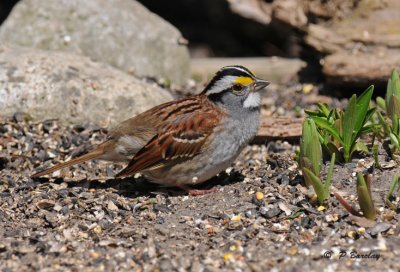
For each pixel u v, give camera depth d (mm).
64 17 16625
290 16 17047
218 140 11047
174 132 10992
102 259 9508
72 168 12391
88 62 14914
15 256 9625
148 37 16891
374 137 11609
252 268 9102
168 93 15047
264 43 20750
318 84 16969
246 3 19188
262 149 13445
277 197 10867
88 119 13844
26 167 12539
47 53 14734
